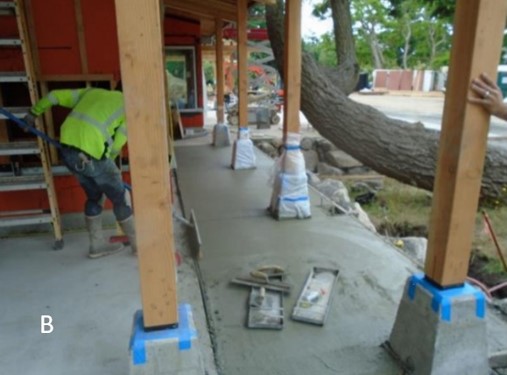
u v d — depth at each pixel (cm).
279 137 1013
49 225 351
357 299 259
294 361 202
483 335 182
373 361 202
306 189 407
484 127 161
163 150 141
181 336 156
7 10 294
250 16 853
